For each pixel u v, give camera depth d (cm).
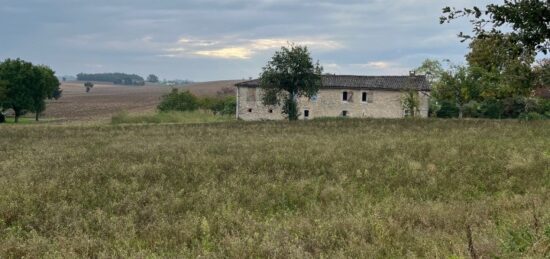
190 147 2019
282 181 1134
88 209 872
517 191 1002
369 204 831
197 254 592
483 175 1170
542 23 370
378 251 580
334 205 861
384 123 3853
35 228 761
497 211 784
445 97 5469
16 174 1281
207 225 713
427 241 598
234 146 2052
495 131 2706
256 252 576
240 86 6150
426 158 1490
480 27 398
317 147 1892
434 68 6091
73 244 632
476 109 5584
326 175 1231
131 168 1330
